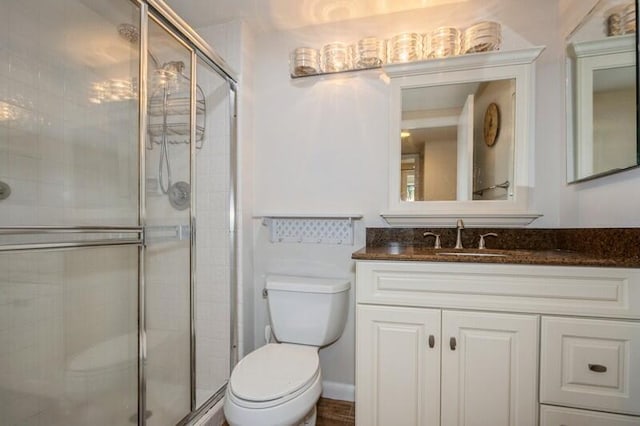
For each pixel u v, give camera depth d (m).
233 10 1.67
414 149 1.63
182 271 1.64
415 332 1.21
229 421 1.10
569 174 1.41
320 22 1.78
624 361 1.03
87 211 1.39
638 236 1.03
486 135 1.57
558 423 1.09
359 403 1.26
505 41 1.57
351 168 1.74
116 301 1.47
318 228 1.79
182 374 1.60
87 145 1.40
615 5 1.11
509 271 1.13
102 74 1.45
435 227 1.63
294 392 1.11
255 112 1.86
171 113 1.60
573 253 1.30
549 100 1.52
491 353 1.14
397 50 1.64
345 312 1.61
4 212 1.16
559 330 1.09
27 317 1.20
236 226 1.73
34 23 1.24
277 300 1.57
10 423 1.15
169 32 1.42
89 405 1.35
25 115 1.21
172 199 1.62
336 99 1.76
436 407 1.19
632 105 1.02
